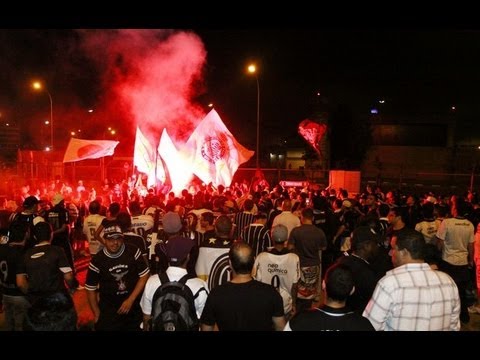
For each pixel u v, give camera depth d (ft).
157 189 52.11
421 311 11.68
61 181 62.64
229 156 54.29
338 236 29.94
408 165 143.95
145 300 13.88
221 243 17.92
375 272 16.89
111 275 15.76
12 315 18.31
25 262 17.02
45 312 9.45
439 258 24.47
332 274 10.55
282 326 12.45
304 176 121.90
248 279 12.48
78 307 25.86
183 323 12.34
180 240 14.15
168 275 13.75
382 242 22.04
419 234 12.24
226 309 12.05
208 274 17.69
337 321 10.47
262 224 23.82
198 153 53.57
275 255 18.52
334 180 73.15
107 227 16.01
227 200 33.12
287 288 18.47
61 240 28.30
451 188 102.83
